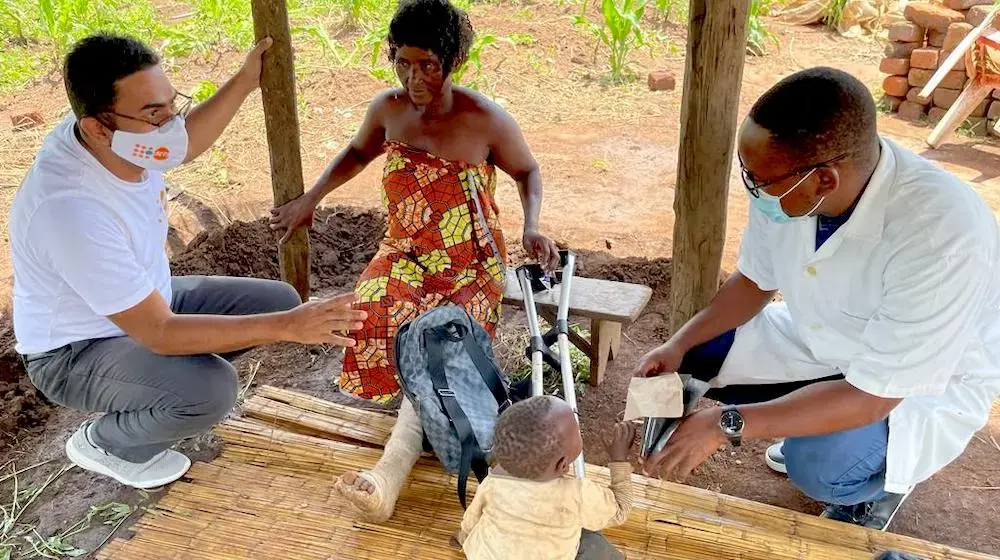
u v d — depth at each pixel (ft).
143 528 8.55
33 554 8.50
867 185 6.64
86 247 7.56
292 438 9.70
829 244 7.06
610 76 23.32
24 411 10.75
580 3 29.17
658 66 24.36
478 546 7.13
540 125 20.17
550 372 11.46
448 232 9.89
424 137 9.89
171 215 14.98
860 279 7.15
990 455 9.95
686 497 8.84
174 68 22.99
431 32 8.80
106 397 8.57
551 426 6.72
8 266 13.50
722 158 9.27
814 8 27.81
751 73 23.62
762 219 7.96
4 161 17.30
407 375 8.89
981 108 19.85
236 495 8.98
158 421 8.56
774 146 6.20
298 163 11.45
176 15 28.55
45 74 22.80
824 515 8.91
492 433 8.57
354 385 9.63
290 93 10.96
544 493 6.83
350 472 8.39
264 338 7.99
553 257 10.19
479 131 9.93
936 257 6.42
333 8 28.09
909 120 20.67
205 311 10.04
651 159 18.25
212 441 10.05
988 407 7.72
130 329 7.96
